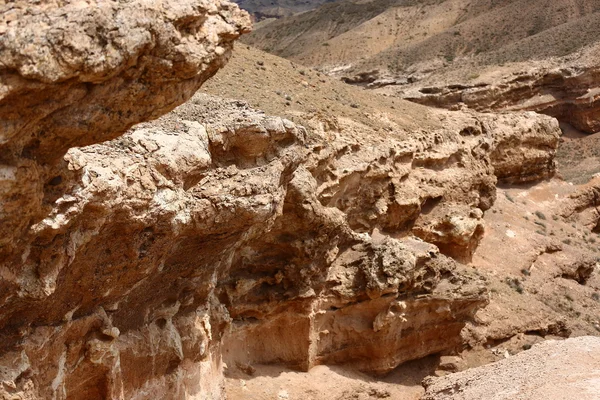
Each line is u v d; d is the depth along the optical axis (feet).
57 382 43.29
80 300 43.42
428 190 96.73
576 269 117.08
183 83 34.63
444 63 321.93
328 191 78.79
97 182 37.78
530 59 256.73
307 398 71.05
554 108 221.05
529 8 360.07
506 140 134.41
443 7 422.00
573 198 142.41
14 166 30.55
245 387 69.00
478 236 104.37
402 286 74.79
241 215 51.85
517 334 90.22
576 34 263.49
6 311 37.19
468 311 80.12
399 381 78.28
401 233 95.14
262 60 102.73
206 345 59.21
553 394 54.75
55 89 29.17
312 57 401.70
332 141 81.51
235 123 51.93
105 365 47.19
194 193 49.78
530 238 117.91
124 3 30.09
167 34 31.73
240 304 69.51
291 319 72.54
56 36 27.81
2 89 27.35
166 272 51.31
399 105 112.16
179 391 56.39
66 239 37.81
